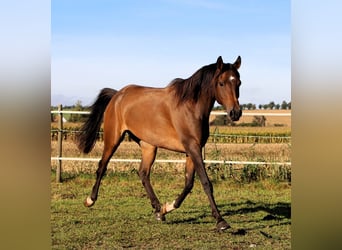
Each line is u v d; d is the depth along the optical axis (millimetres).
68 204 6855
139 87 6266
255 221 5863
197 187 8461
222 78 5129
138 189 8203
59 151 8812
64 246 4602
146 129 5883
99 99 6832
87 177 9117
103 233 5164
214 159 9422
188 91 5461
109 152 6457
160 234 5133
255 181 8883
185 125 5438
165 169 9859
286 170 9031
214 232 5227
